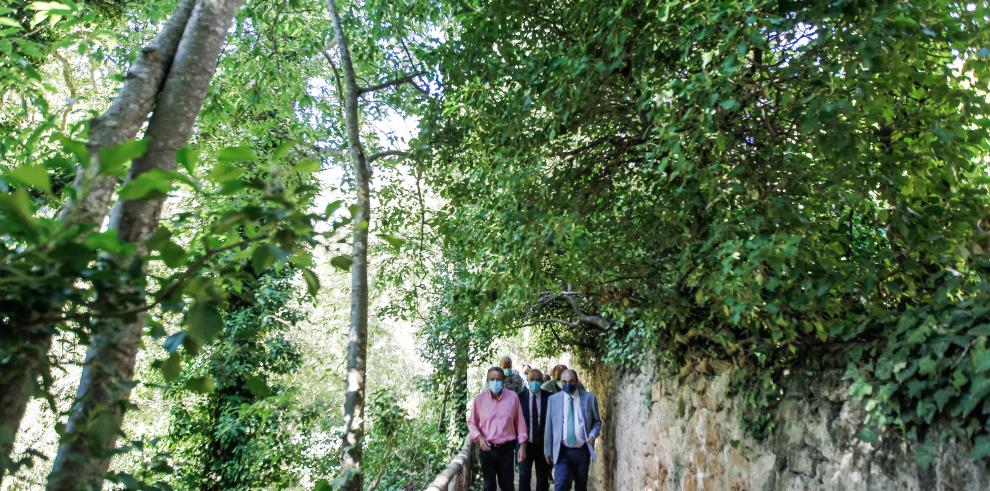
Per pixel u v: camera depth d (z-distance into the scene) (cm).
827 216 325
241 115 711
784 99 287
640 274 432
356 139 518
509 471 693
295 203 119
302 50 695
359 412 416
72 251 103
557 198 419
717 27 306
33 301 106
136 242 147
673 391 554
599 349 1003
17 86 341
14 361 111
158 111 162
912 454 241
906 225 281
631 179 451
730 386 407
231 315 877
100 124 153
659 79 348
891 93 295
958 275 268
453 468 594
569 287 611
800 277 294
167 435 924
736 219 321
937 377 222
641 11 353
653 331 530
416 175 616
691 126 321
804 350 329
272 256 113
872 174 293
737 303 303
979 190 282
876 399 255
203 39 172
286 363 963
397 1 621
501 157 428
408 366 1667
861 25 272
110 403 134
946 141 272
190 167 109
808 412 320
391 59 710
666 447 573
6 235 117
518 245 418
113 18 568
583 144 461
